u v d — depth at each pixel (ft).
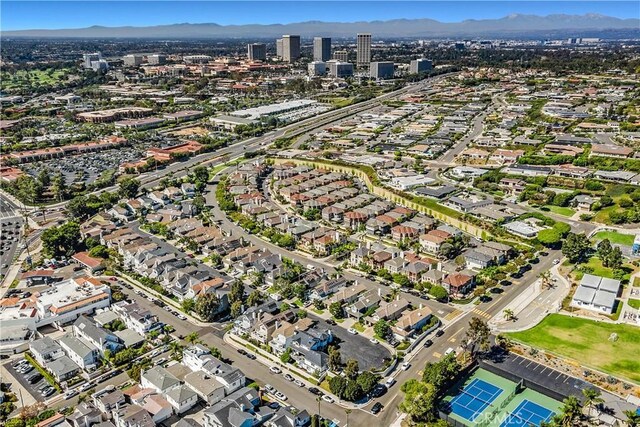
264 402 569.23
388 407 560.20
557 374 599.16
